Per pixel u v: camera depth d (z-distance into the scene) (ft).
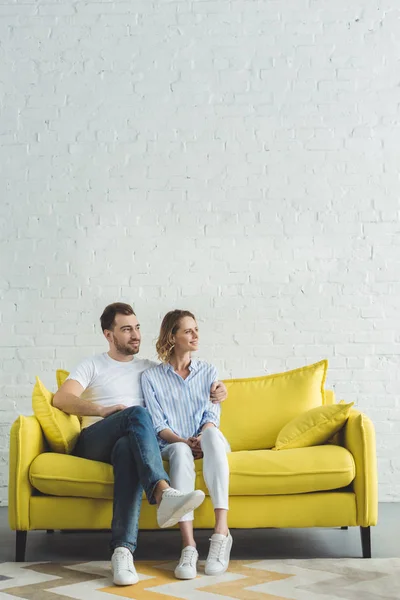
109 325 12.71
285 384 13.35
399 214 15.85
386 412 15.74
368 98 16.01
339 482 11.00
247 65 16.01
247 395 13.29
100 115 15.94
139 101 15.96
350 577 10.02
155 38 16.01
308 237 15.85
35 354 15.67
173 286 15.81
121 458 10.59
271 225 15.85
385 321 15.83
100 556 11.37
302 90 16.01
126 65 15.98
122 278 15.80
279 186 15.89
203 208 15.85
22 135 15.85
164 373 12.42
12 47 15.94
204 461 10.84
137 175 15.88
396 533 12.82
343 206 15.90
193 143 15.93
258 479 10.94
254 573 10.27
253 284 15.83
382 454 15.69
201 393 12.34
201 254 15.83
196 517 10.94
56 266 15.78
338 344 15.80
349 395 15.76
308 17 15.96
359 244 15.87
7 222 15.79
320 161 15.92
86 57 15.97
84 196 15.85
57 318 15.72
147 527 11.00
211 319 15.80
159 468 10.36
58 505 10.99
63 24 15.99
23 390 15.62
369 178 15.92
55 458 11.09
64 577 10.07
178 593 9.31
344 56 15.94
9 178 15.81
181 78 15.99
